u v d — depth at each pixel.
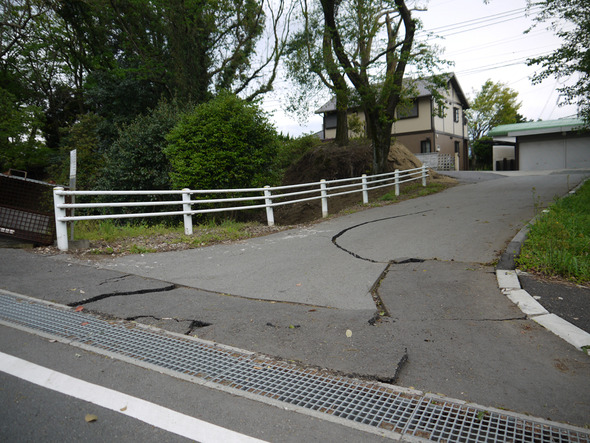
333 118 35.81
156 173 15.27
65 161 21.30
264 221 19.72
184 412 2.76
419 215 11.39
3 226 7.25
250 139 13.96
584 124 16.42
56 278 5.63
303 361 3.53
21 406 2.74
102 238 8.35
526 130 28.31
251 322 4.33
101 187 16.03
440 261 6.70
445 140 34.69
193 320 4.37
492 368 3.43
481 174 24.36
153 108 24.03
